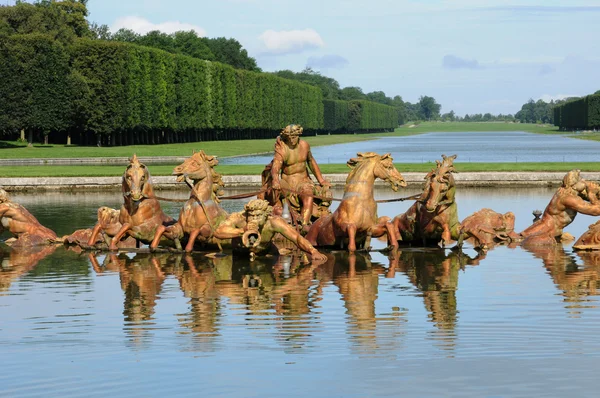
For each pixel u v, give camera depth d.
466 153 100.88
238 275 21.45
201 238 25.38
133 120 114.38
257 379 12.76
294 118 193.00
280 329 15.51
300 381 12.65
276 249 25.12
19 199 43.31
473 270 21.89
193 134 141.62
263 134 180.12
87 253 25.55
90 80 109.75
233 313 16.86
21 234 27.36
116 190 49.72
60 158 78.00
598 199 26.72
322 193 27.83
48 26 136.38
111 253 25.47
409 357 13.72
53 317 16.66
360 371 13.07
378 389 12.33
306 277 21.06
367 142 173.62
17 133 123.62
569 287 19.31
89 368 13.38
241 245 24.70
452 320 16.08
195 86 132.88
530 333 15.05
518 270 21.83
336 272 21.80
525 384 12.48
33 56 103.75
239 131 165.50
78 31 157.50
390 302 17.80
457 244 26.09
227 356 13.86
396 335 15.02
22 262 23.80
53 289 19.62
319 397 12.05
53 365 13.52
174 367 13.34
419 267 22.48
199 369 13.23
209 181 25.70
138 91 114.94
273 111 175.00
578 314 16.45
